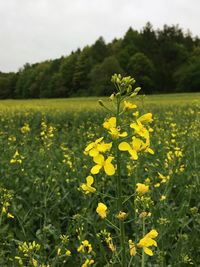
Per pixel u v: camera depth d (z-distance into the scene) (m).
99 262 4.62
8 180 7.21
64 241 4.19
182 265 4.54
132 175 6.27
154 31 90.00
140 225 4.57
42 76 91.56
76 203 6.62
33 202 6.24
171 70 80.88
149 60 76.56
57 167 7.96
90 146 2.43
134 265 4.12
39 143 12.13
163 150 8.53
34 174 7.58
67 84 85.94
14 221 5.77
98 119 18.12
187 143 8.77
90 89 78.88
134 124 2.49
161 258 4.17
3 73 107.75
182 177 6.95
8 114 21.25
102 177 6.62
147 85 74.56
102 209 2.62
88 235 5.19
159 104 26.56
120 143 2.45
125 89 2.68
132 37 85.62
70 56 90.62
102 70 71.38
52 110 23.95
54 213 5.97
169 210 5.13
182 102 30.86
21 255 4.35
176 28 93.06
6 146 10.48
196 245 4.86
